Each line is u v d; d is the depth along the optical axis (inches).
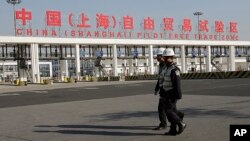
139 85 1334.9
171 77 302.2
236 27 2610.7
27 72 2233.0
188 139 288.8
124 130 340.8
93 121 409.1
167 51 307.1
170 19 2347.4
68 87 1402.6
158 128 333.1
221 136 293.6
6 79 2829.7
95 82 1950.1
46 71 3088.1
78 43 2080.5
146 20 2273.6
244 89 813.9
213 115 410.6
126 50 2566.4
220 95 681.6
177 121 304.0
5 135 343.6
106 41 2166.6
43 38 1967.3
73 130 354.6
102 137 313.3
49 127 379.6
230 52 2605.8
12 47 2260.1
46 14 1967.3
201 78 1763.0
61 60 2470.5
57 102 698.8
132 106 558.6
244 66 3243.1
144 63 2977.4
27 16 1921.8
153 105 560.1
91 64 2807.6
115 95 831.1
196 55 2714.1
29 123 417.1
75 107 580.7
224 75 1653.5
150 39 2287.2
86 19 2095.2
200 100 599.8
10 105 677.3
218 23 2519.7
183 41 2381.9
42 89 1312.7
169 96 304.8
